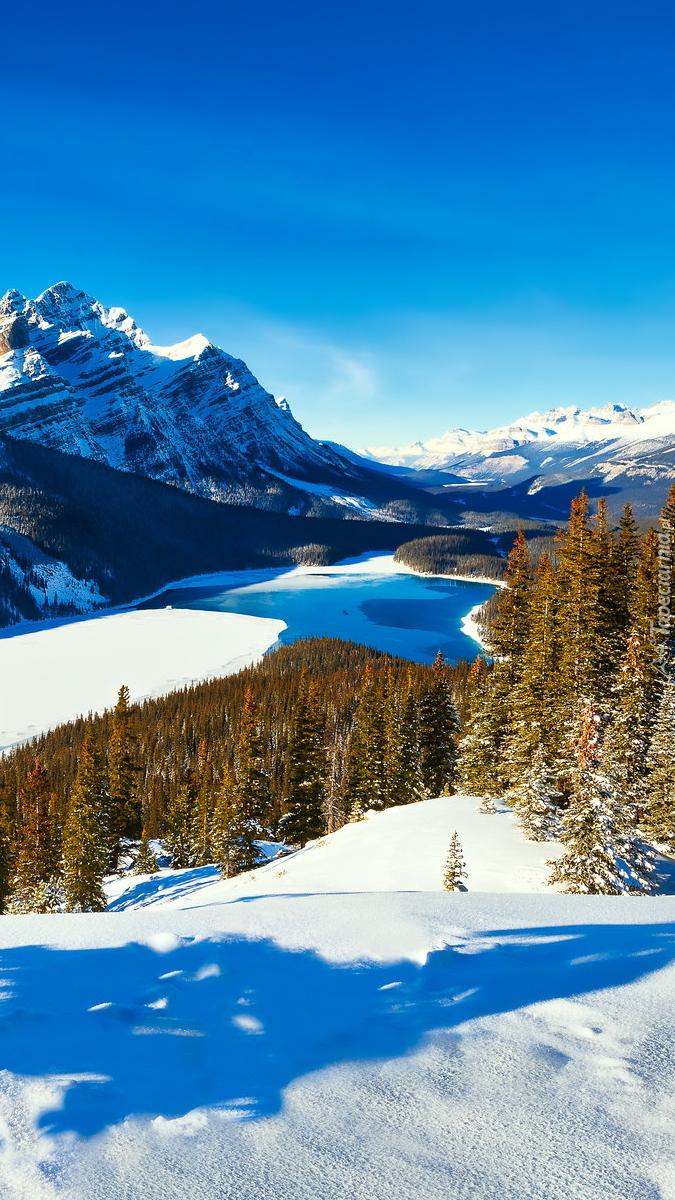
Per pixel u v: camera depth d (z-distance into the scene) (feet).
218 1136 13.21
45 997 19.79
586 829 64.95
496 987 21.02
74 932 27.12
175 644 601.21
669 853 84.28
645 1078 15.70
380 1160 12.68
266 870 117.80
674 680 97.76
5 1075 15.03
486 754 129.08
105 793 149.28
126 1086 14.92
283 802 163.22
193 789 215.51
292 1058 16.44
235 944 24.67
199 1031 17.83
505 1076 15.69
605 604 113.09
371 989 20.84
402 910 29.96
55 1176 11.89
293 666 448.65
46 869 169.99
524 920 29.19
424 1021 18.51
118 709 198.18
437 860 80.28
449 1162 12.69
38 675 499.51
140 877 164.25
